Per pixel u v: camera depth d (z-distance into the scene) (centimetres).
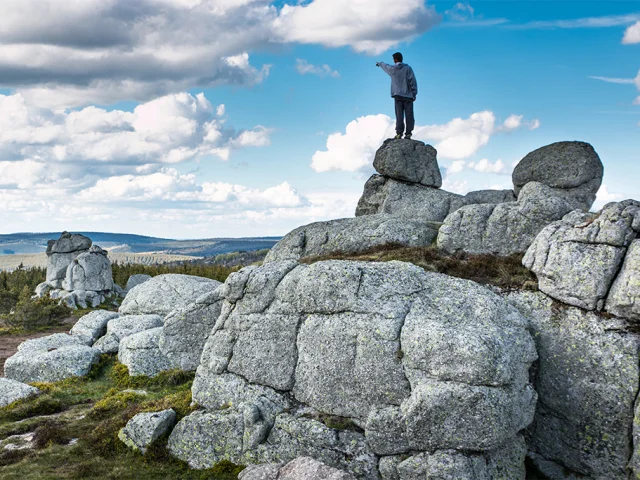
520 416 1594
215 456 1872
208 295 2609
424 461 1548
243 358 2042
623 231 1700
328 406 1802
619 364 1631
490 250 2222
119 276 7094
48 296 5122
